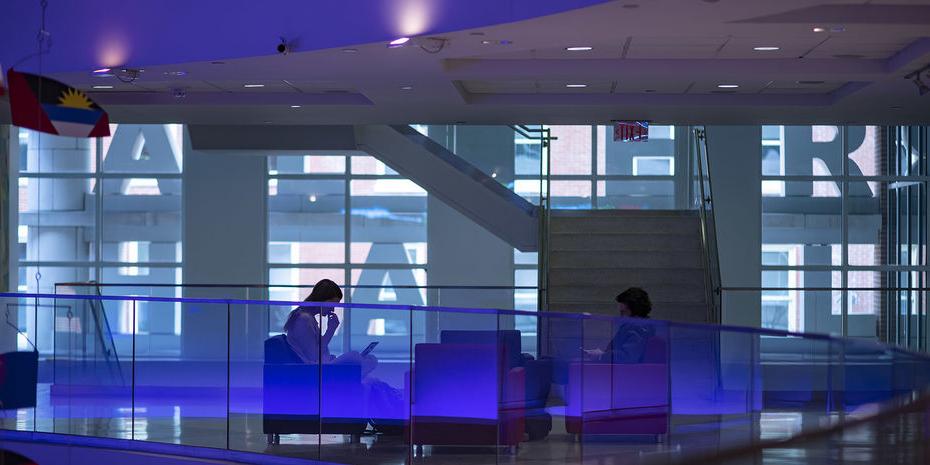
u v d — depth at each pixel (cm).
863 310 1471
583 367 777
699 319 1351
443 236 1920
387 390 870
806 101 1252
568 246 1465
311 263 1961
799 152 1914
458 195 1591
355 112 1323
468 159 1647
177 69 995
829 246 1917
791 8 729
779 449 660
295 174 1959
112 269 1984
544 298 1370
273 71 1012
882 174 1911
